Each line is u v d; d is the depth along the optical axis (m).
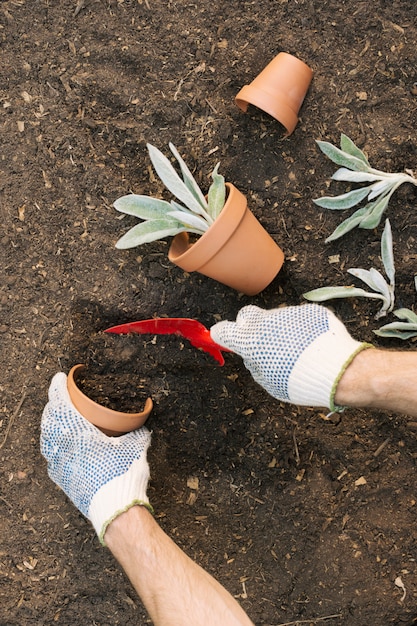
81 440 1.37
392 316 1.51
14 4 1.48
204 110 1.47
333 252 1.49
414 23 1.45
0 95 1.49
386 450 1.53
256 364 1.29
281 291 1.52
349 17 1.45
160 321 1.46
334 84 1.46
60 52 1.48
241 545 1.54
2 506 1.53
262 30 1.46
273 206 1.49
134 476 1.34
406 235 1.48
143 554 1.25
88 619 1.54
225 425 1.54
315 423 1.54
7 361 1.51
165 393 1.52
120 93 1.47
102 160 1.48
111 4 1.47
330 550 1.52
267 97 1.33
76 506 1.42
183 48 1.47
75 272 1.49
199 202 1.34
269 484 1.54
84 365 1.50
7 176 1.49
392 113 1.46
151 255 1.48
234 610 1.17
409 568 1.51
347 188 1.46
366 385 1.15
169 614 1.18
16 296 1.51
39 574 1.53
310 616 1.52
